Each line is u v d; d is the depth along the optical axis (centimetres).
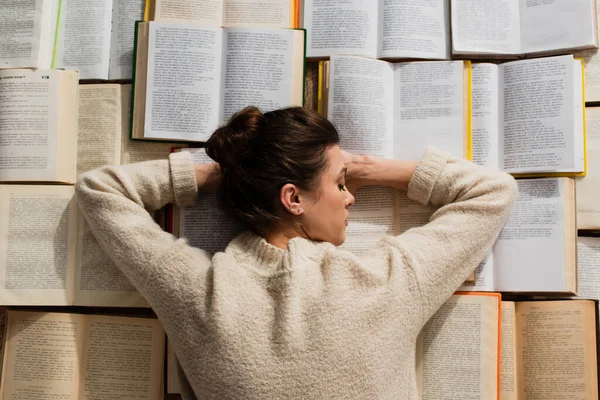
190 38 105
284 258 76
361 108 103
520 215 102
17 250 104
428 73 105
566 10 104
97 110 109
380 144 104
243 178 81
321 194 81
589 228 103
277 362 71
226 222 102
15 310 105
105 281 103
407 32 106
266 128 82
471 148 104
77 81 108
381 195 104
